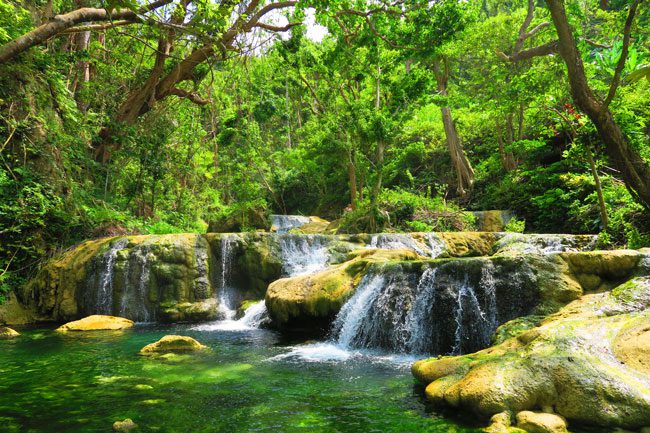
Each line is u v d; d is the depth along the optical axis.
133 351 6.55
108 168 15.23
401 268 7.12
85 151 13.88
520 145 17.30
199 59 15.62
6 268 9.95
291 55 17.59
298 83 19.19
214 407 4.01
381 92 18.53
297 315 7.83
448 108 21.77
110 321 9.15
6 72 10.52
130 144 16.48
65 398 4.29
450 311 6.34
